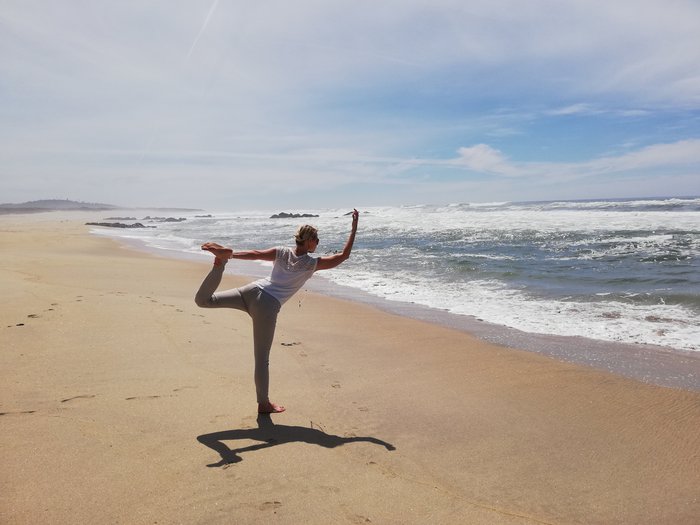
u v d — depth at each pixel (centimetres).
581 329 745
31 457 312
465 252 1711
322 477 312
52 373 462
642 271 1168
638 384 512
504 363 584
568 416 430
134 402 411
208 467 315
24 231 3350
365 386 496
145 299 845
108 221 6669
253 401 434
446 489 309
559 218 2953
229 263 1672
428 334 720
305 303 964
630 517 285
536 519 280
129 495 278
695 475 333
